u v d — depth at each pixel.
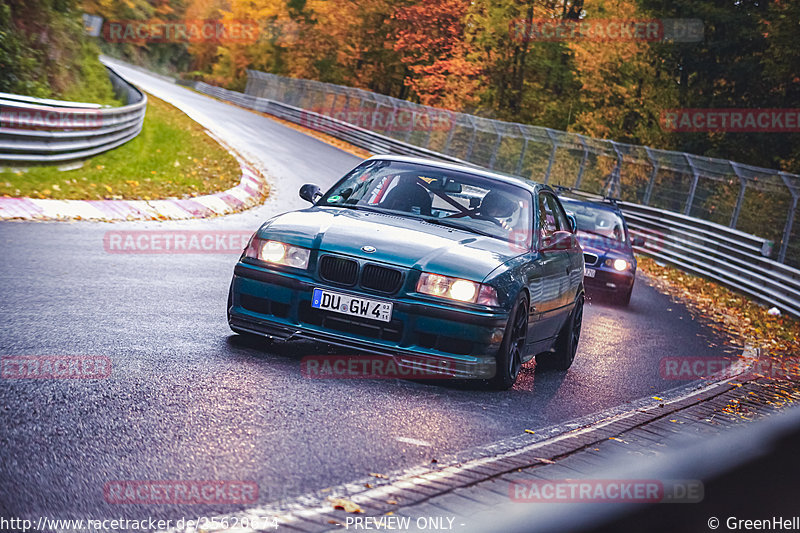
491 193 10.65
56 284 11.78
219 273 15.30
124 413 6.45
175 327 10.02
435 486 5.59
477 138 55.69
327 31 91.94
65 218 18.62
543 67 76.31
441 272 8.83
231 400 7.20
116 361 8.04
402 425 7.23
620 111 65.50
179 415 6.58
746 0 58.47
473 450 6.79
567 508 4.23
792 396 12.30
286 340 9.34
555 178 47.81
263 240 9.30
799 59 52.31
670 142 60.91
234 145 44.72
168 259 15.91
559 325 11.41
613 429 8.27
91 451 5.54
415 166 10.93
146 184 25.78
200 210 24.20
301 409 7.23
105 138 29.02
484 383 9.71
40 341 8.48
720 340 17.94
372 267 8.85
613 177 41.69
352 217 9.88
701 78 60.22
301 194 10.99
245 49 119.69
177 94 82.00
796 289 25.00
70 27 43.88
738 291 28.22
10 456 5.23
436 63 77.50
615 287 20.81
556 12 75.12
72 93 41.12
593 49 64.75
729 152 55.94
